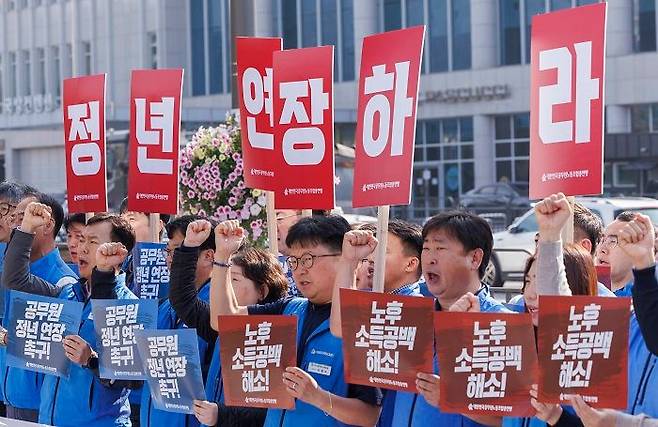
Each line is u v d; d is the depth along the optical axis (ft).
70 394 31.91
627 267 30.19
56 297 33.71
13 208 37.27
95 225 33.40
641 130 204.54
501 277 96.37
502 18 219.20
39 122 299.17
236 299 29.84
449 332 22.57
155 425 30.60
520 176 219.00
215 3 253.03
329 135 31.94
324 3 236.63
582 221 33.24
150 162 37.52
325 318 26.68
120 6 274.36
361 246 25.61
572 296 21.58
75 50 287.07
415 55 28.22
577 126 27.30
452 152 228.84
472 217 25.44
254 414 27.35
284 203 32.58
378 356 24.48
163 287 37.96
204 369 30.22
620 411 23.65
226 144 44.60
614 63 205.16
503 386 22.38
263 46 34.32
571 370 21.62
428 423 25.00
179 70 37.27
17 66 307.78
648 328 21.77
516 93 216.33
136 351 29.84
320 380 26.09
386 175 28.55
